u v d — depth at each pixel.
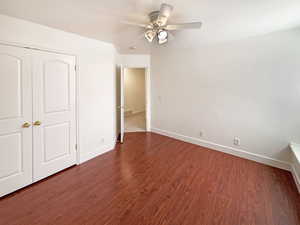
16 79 2.12
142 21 2.21
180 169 2.80
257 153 3.04
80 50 2.87
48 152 2.53
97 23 2.30
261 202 2.00
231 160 3.13
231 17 2.10
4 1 1.69
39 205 1.94
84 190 2.22
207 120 3.74
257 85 2.93
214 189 2.24
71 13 1.98
